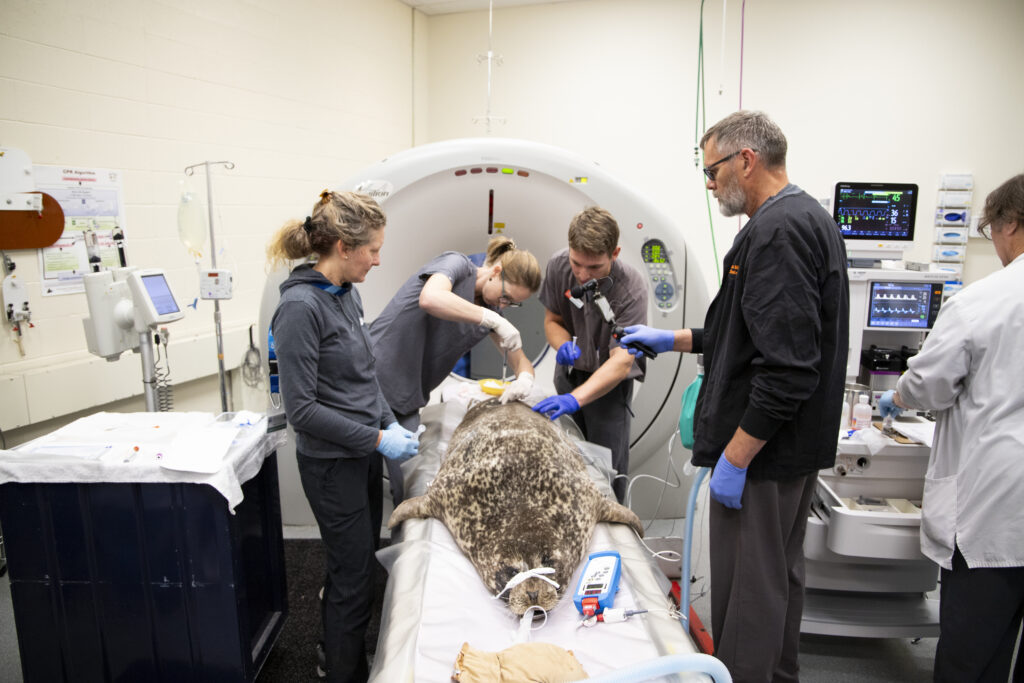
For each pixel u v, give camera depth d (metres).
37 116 2.33
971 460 1.50
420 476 1.82
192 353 3.03
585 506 1.45
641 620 1.19
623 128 4.50
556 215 2.65
